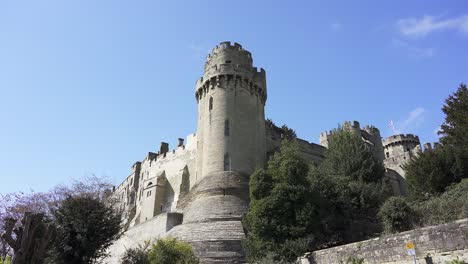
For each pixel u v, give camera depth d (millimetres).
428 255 14320
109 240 29641
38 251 22859
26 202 41125
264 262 25031
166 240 31219
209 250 31766
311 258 22062
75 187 37750
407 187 36594
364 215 33844
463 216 21844
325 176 36125
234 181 40438
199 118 48594
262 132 48781
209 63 49844
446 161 33719
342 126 52625
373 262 17078
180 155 63594
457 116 34312
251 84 48844
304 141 59594
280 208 28438
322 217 30406
